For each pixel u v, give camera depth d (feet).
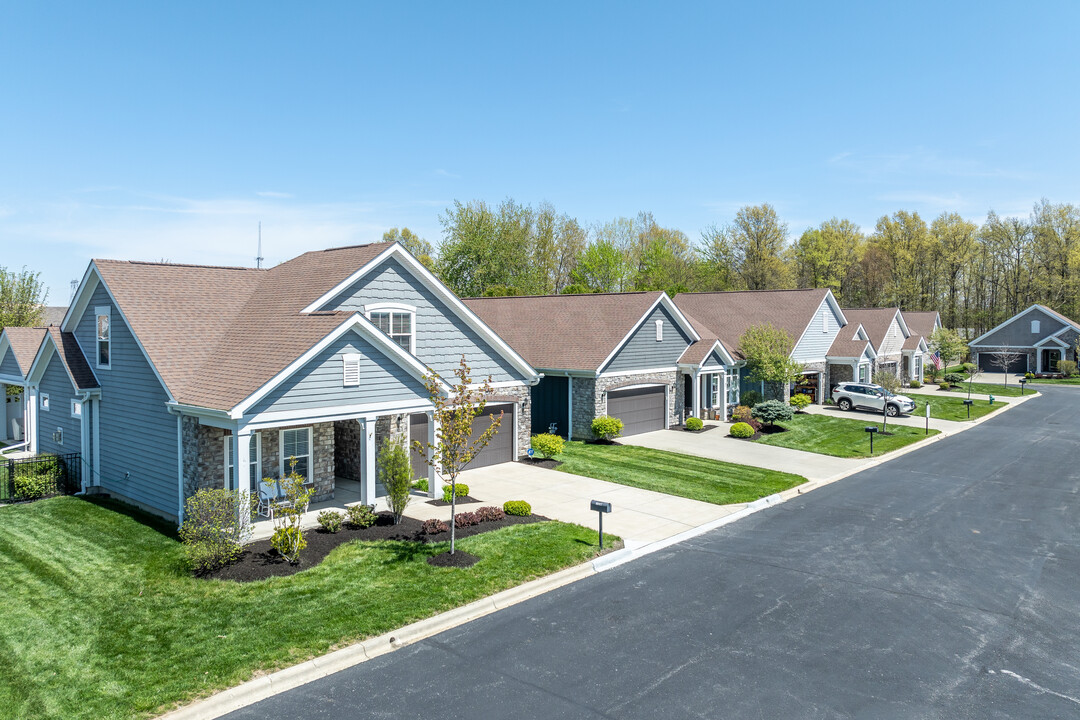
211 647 33.91
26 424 79.77
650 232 295.48
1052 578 45.73
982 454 91.86
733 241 251.39
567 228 261.85
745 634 36.94
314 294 62.39
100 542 49.88
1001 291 283.59
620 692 30.81
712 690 31.04
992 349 225.97
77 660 32.53
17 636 34.94
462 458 49.01
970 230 269.44
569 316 107.04
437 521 53.52
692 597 42.19
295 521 45.55
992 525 58.39
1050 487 72.69
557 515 58.75
